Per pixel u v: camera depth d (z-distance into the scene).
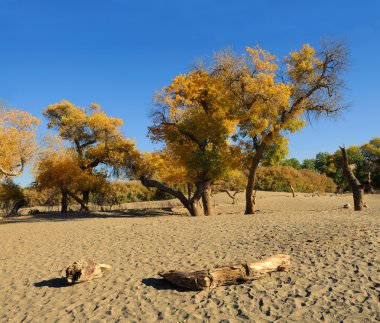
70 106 40.06
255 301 8.11
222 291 8.84
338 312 7.26
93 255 13.38
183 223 20.30
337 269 9.61
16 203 39.62
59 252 14.23
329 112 25.16
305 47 24.41
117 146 38.25
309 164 91.12
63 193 37.72
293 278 9.25
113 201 47.97
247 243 13.51
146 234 17.02
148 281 9.97
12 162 28.69
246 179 50.16
